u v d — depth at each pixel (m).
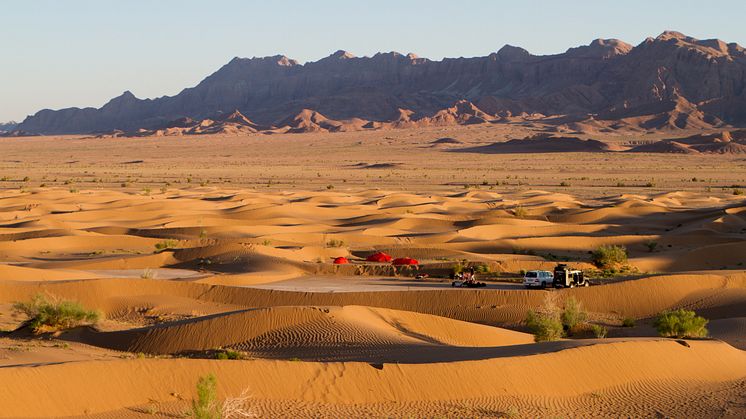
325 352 37.56
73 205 124.62
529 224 104.06
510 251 83.81
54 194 140.88
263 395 29.39
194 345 40.53
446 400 30.83
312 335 40.12
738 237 89.88
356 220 110.81
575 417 30.20
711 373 37.06
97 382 28.19
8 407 26.02
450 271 67.38
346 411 28.86
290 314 42.25
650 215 114.50
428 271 67.62
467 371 32.19
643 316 53.84
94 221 109.31
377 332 40.53
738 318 51.50
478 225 104.00
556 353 34.62
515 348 37.12
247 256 71.00
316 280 62.94
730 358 39.09
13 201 129.00
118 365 29.12
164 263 71.56
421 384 31.27
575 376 33.81
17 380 27.02
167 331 41.31
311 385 30.28
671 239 89.19
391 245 86.44
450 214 119.12
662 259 74.25
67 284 52.81
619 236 89.31
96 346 41.31
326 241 89.38
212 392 26.73
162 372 29.42
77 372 28.22
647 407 31.73
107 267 69.38
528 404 31.17
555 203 131.25
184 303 52.81
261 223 106.94
